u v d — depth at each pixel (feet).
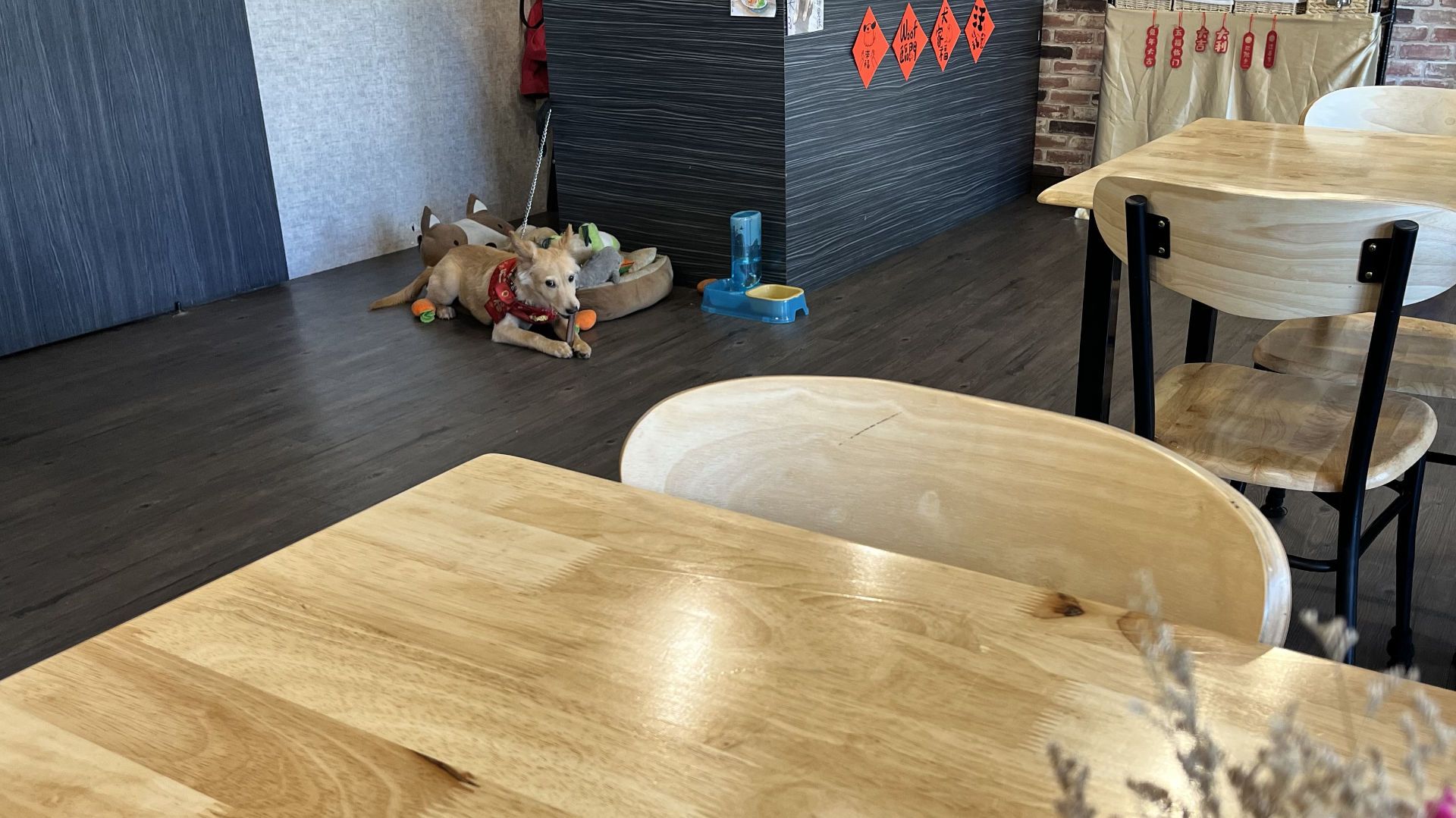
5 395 11.55
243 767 2.11
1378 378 5.08
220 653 2.48
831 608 2.56
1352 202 4.86
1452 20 16.16
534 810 1.97
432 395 11.27
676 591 2.66
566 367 11.94
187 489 9.40
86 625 7.54
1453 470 8.96
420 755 2.13
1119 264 6.35
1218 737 2.05
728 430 3.47
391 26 16.05
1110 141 18.76
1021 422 3.16
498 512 3.08
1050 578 3.14
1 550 8.52
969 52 16.84
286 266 15.34
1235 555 2.70
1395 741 2.02
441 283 13.46
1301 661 2.28
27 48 12.16
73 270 13.02
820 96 13.62
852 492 3.41
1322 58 16.79
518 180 18.57
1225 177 7.13
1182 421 6.12
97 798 2.05
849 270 15.11
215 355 12.58
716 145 13.75
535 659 2.41
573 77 14.64
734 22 12.99
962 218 17.84
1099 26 18.72
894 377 11.37
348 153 15.87
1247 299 5.28
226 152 14.25
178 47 13.50
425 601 2.65
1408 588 6.39
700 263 14.52
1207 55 17.63
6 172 12.25
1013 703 2.21
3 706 2.32
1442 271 4.87
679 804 1.97
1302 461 5.57
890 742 2.11
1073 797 1.37
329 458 9.89
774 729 2.15
